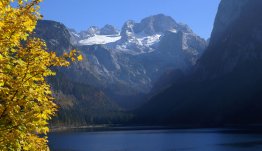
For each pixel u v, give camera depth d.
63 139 140.50
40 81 8.77
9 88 8.23
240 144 101.75
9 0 8.54
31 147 8.73
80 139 138.75
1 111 7.86
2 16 8.44
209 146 100.75
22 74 8.16
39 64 8.34
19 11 8.62
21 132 8.21
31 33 8.88
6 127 8.05
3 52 8.25
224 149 91.12
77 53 8.95
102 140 131.75
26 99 8.17
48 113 8.70
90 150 97.12
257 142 105.19
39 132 8.73
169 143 113.62
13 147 8.25
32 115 8.16
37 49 8.57
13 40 8.31
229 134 143.62
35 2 8.78
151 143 114.88
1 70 8.02
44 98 8.60
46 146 9.05
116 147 104.19
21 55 8.46
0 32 8.10
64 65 8.77
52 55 8.65
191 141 118.62
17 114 8.08
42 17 8.96
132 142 120.06
